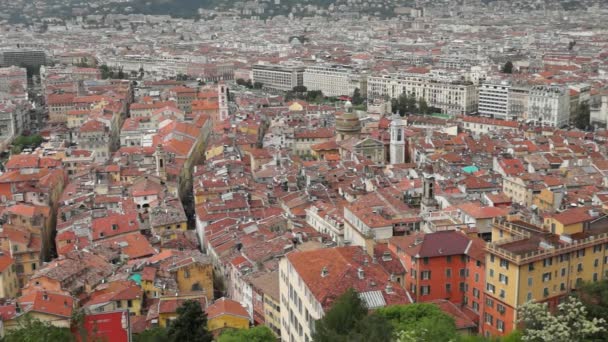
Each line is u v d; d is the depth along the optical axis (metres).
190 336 173.12
